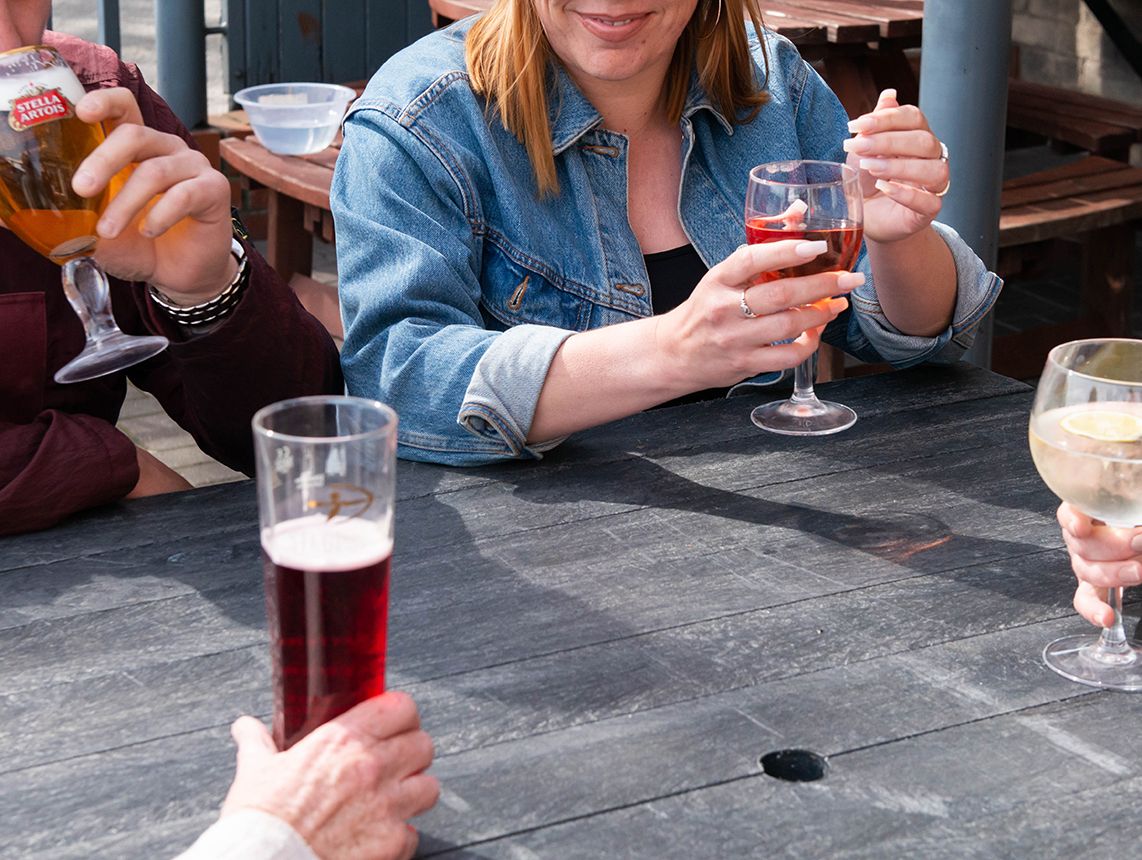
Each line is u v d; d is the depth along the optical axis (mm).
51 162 1278
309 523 959
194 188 1358
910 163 1740
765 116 2184
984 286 1982
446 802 1037
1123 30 5238
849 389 1906
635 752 1098
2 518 1466
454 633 1272
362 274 1874
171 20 4301
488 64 1994
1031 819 1017
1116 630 1245
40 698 1172
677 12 1927
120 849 988
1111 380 1203
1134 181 3760
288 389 1753
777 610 1313
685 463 1656
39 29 1583
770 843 992
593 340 1636
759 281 1503
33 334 1733
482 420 1636
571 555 1426
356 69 5168
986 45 2795
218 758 1093
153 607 1326
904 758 1090
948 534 1472
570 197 2045
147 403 4074
